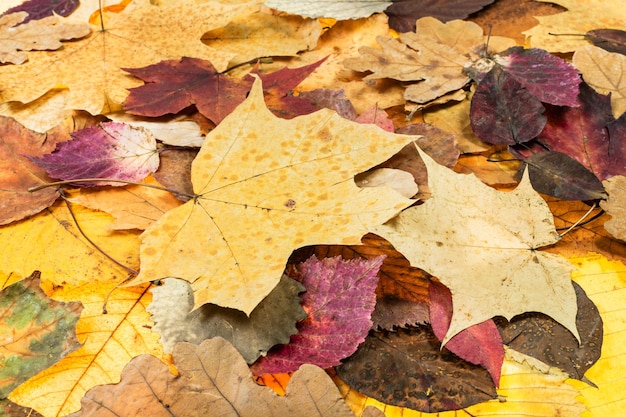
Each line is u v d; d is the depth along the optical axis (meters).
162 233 0.56
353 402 0.54
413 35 0.68
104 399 0.52
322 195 0.57
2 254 0.57
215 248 0.55
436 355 0.55
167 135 0.62
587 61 0.67
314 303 0.55
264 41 0.69
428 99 0.65
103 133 0.61
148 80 0.64
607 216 0.60
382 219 0.55
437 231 0.57
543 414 0.54
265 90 0.64
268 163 0.58
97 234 0.58
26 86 0.65
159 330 0.55
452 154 0.61
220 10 0.68
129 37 0.68
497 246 0.57
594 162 0.62
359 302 0.55
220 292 0.54
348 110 0.64
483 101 0.63
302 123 0.59
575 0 0.73
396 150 0.58
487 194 0.58
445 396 0.54
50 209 0.59
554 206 0.61
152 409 0.52
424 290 0.57
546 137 0.63
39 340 0.54
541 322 0.56
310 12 0.69
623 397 0.55
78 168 0.60
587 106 0.64
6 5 0.71
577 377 0.55
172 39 0.68
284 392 0.54
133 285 0.54
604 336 0.56
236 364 0.52
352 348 0.54
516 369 0.55
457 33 0.69
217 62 0.66
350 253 0.58
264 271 0.54
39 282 0.55
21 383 0.53
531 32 0.70
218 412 0.52
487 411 0.54
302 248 0.58
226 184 0.57
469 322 0.55
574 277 0.58
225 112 0.63
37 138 0.61
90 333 0.56
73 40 0.67
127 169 0.60
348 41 0.70
